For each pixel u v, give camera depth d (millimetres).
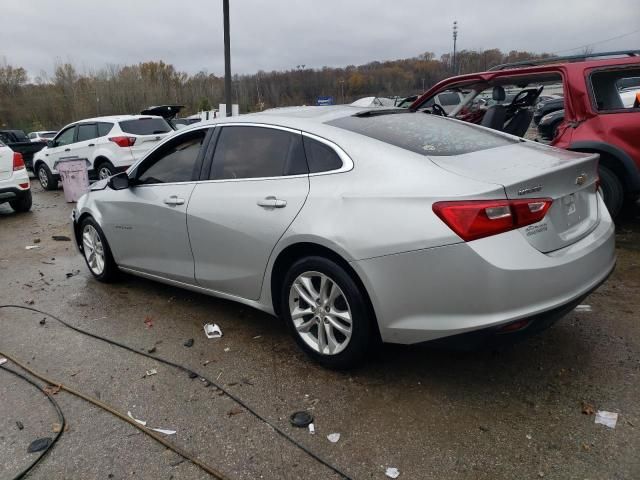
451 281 2746
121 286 5270
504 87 6969
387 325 2996
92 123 12156
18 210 10133
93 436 2873
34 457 2725
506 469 2480
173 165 4363
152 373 3506
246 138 3871
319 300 3336
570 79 5727
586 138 5602
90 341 4039
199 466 2607
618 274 4793
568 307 2891
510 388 3111
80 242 5672
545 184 2875
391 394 3117
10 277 5805
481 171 2939
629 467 2441
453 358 3473
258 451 2693
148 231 4496
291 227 3322
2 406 3209
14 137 17656
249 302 3842
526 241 2754
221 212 3793
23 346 4012
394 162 3090
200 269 4117
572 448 2586
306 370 3438
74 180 11016
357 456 2621
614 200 5652
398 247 2855
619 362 3316
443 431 2770
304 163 3453
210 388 3291
